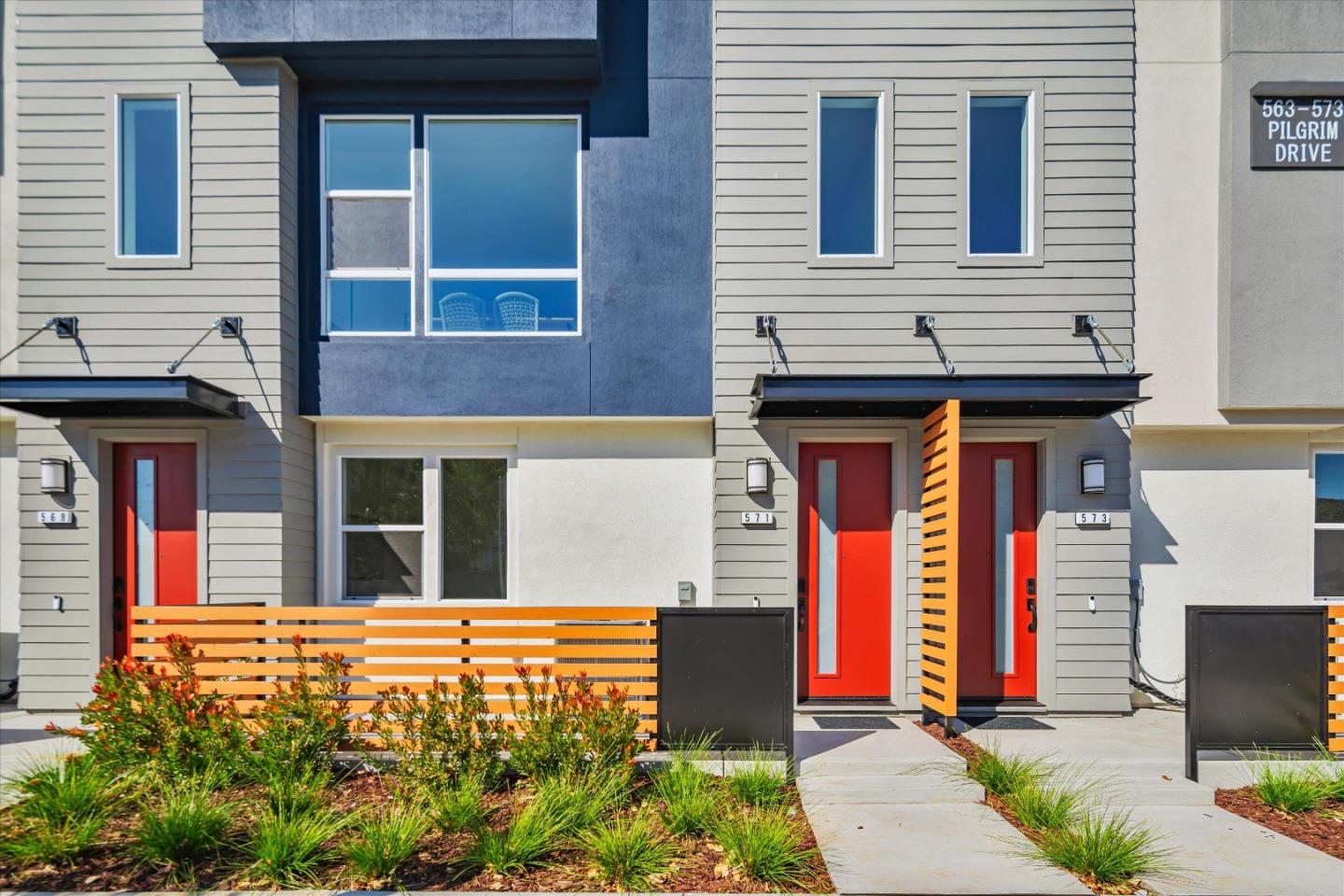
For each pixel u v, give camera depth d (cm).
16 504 746
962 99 685
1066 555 687
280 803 420
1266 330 696
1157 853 421
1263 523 743
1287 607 539
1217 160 709
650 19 714
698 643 536
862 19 688
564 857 407
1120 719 666
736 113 690
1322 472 760
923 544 671
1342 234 692
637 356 711
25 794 457
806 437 688
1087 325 677
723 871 397
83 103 678
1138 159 709
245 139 676
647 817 436
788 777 507
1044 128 685
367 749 509
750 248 688
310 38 652
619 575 728
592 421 729
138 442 690
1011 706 690
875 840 438
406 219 723
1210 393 708
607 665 538
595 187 711
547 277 725
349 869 393
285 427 679
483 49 666
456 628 545
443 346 709
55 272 677
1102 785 514
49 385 590
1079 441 692
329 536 734
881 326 686
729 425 686
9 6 721
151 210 687
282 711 486
